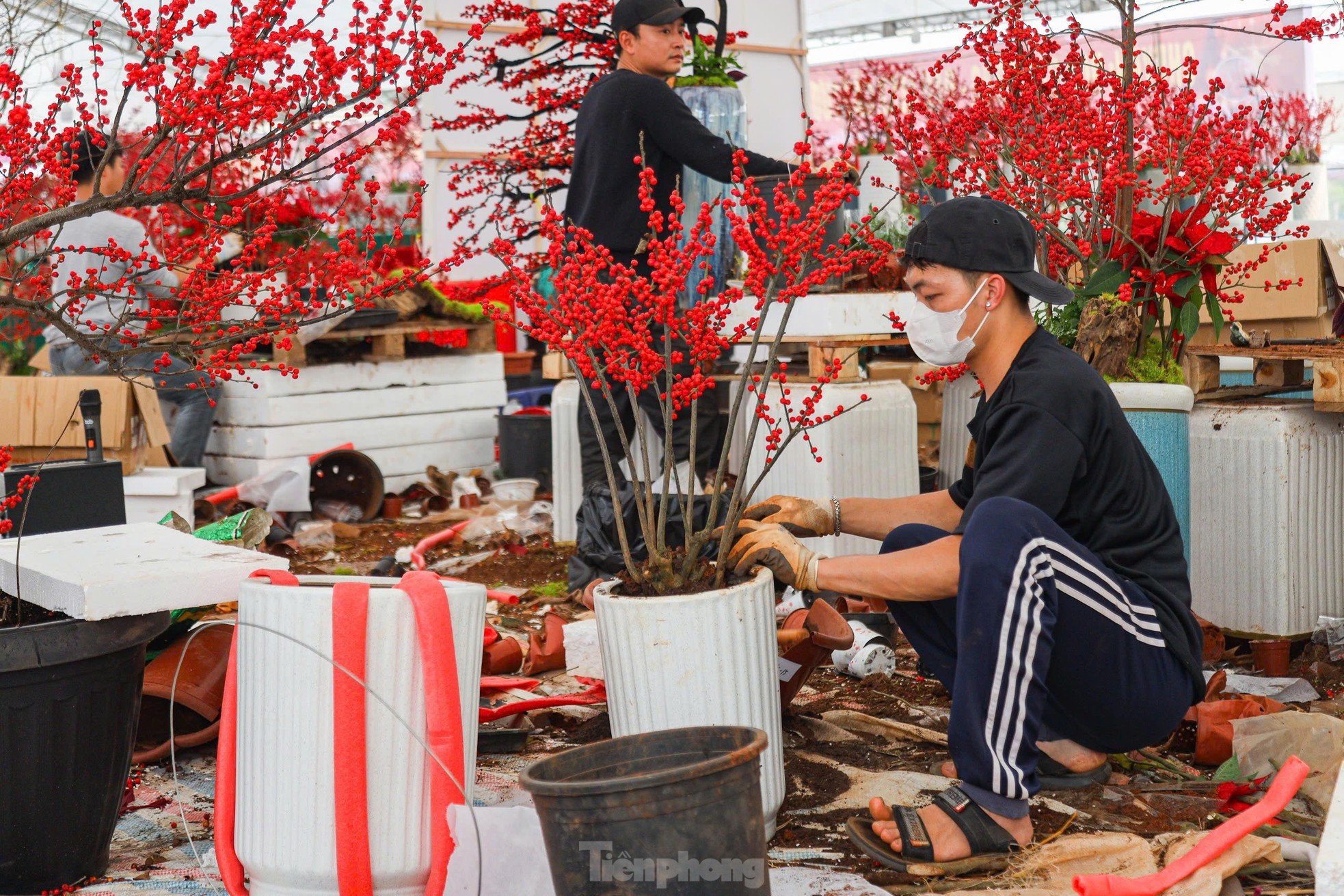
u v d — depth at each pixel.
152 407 4.19
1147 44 6.95
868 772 2.36
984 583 1.90
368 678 1.78
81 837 1.96
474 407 6.14
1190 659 2.13
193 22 2.01
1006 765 1.91
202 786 2.44
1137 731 2.14
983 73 7.38
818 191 2.01
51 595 1.93
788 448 3.83
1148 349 3.28
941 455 3.99
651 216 2.05
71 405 3.88
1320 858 1.62
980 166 3.40
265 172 2.32
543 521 4.95
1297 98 6.20
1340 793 1.72
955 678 1.95
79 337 2.28
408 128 5.50
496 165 4.70
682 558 2.17
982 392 2.34
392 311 5.68
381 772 1.79
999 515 1.92
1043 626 1.91
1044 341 2.21
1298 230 3.35
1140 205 4.70
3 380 3.92
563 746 2.58
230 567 1.96
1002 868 1.93
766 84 6.66
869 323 3.76
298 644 1.78
